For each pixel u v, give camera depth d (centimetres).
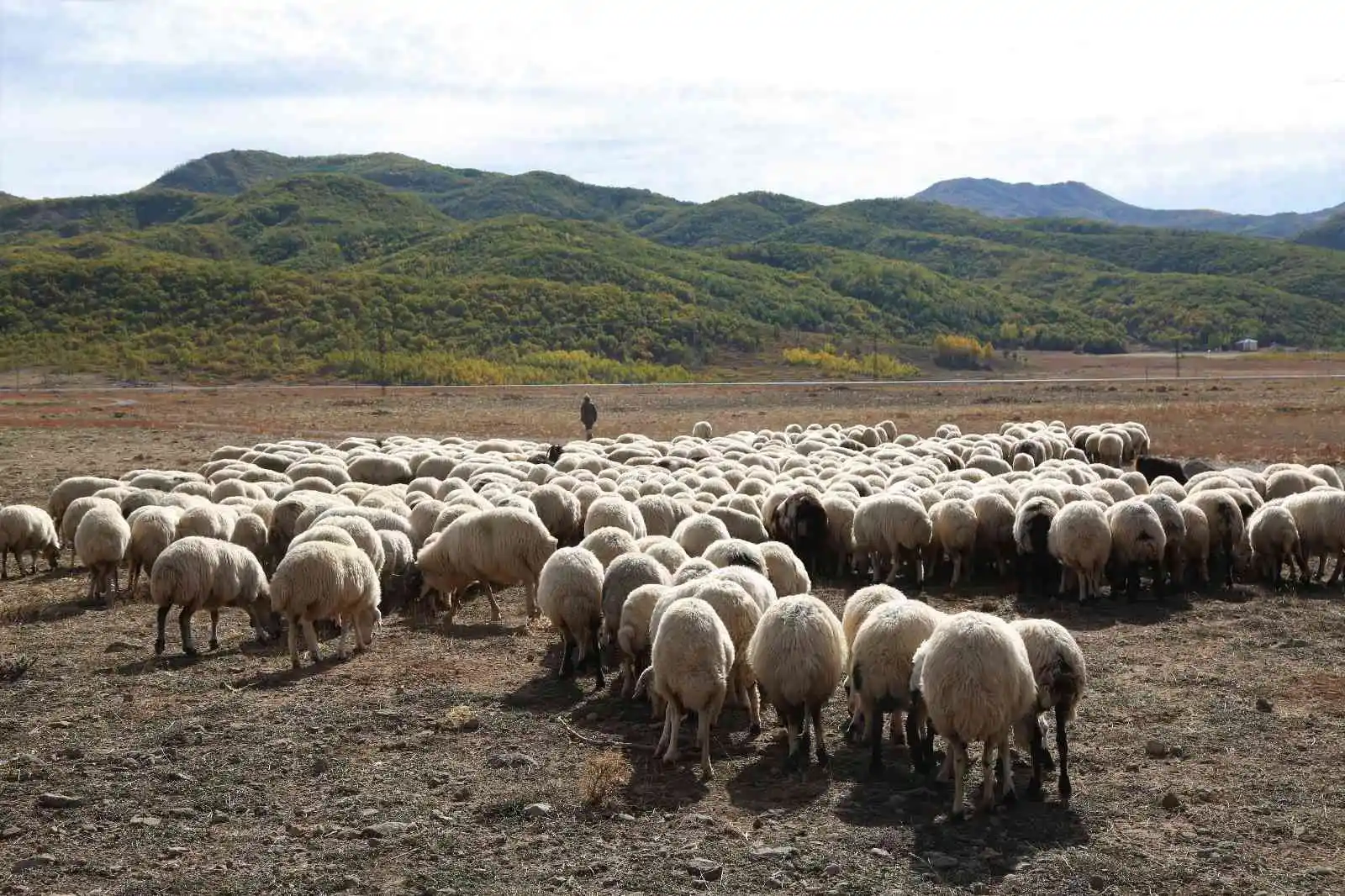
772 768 1077
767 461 2970
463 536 1641
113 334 13112
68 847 905
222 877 851
